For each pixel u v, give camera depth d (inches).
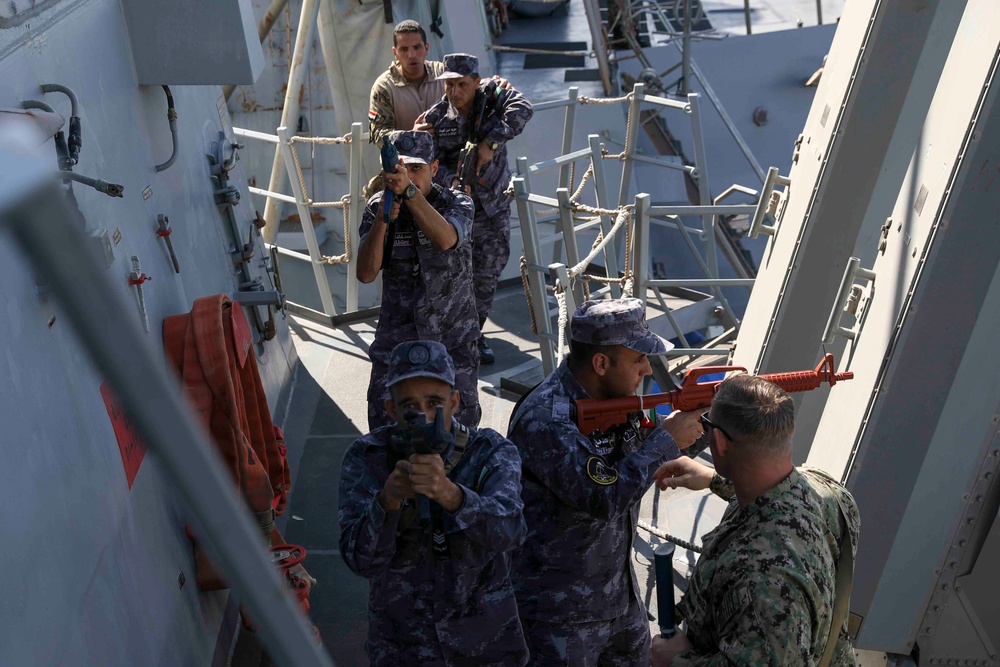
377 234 160.2
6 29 101.7
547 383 110.1
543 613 111.1
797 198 183.8
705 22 599.8
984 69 115.6
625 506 103.0
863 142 163.2
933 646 133.3
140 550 116.0
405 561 95.7
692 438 106.1
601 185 246.4
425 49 233.6
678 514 177.8
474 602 96.7
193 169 180.5
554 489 104.9
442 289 167.9
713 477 101.9
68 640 88.8
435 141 222.5
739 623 76.9
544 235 386.0
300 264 344.8
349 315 268.4
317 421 216.8
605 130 420.2
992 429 122.6
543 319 215.2
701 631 84.0
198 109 190.9
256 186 339.9
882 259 137.9
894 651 133.6
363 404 223.5
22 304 94.0
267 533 137.6
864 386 132.3
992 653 132.4
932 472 124.6
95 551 100.4
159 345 137.2
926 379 122.5
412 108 235.3
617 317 103.3
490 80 221.6
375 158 306.2
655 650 87.3
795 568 76.6
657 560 88.0
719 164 505.7
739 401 79.8
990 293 116.6
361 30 307.6
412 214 159.5
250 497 135.1
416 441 86.2
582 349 105.7
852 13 176.4
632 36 454.6
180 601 127.7
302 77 291.3
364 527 90.7
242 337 144.8
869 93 160.1
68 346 104.8
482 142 218.4
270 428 154.6
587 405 104.3
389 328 171.9
